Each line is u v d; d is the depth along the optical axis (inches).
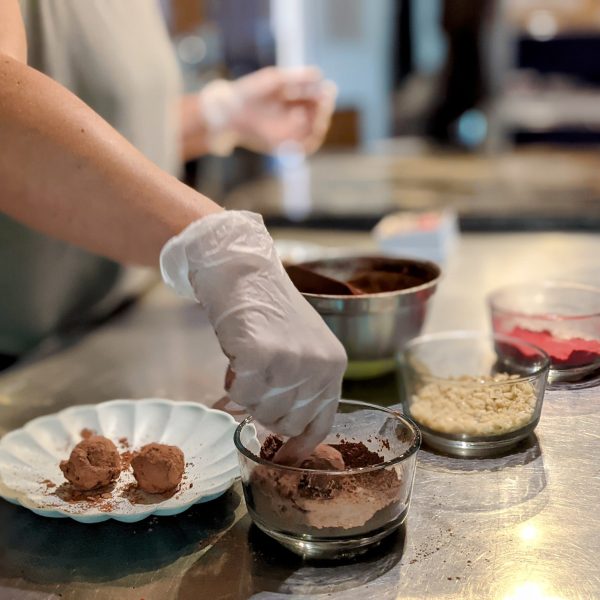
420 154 128.2
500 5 136.6
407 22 145.7
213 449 32.6
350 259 42.5
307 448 27.9
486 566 25.1
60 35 51.8
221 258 26.8
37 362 46.4
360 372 39.4
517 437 32.1
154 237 28.9
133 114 57.3
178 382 42.0
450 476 30.6
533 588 24.0
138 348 47.9
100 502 29.4
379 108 150.6
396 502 26.1
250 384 26.3
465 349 39.6
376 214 81.5
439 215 67.7
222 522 28.5
